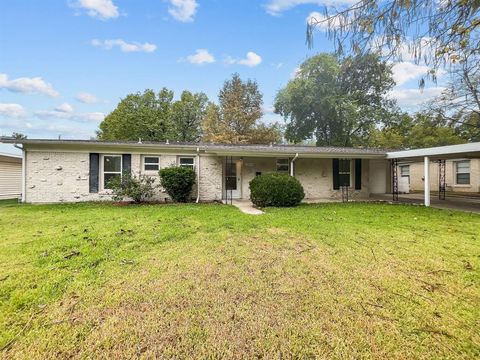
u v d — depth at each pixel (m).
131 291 2.70
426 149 9.28
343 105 19.39
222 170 11.85
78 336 2.01
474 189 14.23
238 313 2.31
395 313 2.31
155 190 10.85
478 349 1.87
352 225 5.81
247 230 5.32
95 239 4.59
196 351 1.86
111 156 10.71
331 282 2.93
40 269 3.24
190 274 3.12
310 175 12.69
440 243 4.44
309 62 18.97
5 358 1.78
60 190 10.26
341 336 2.01
